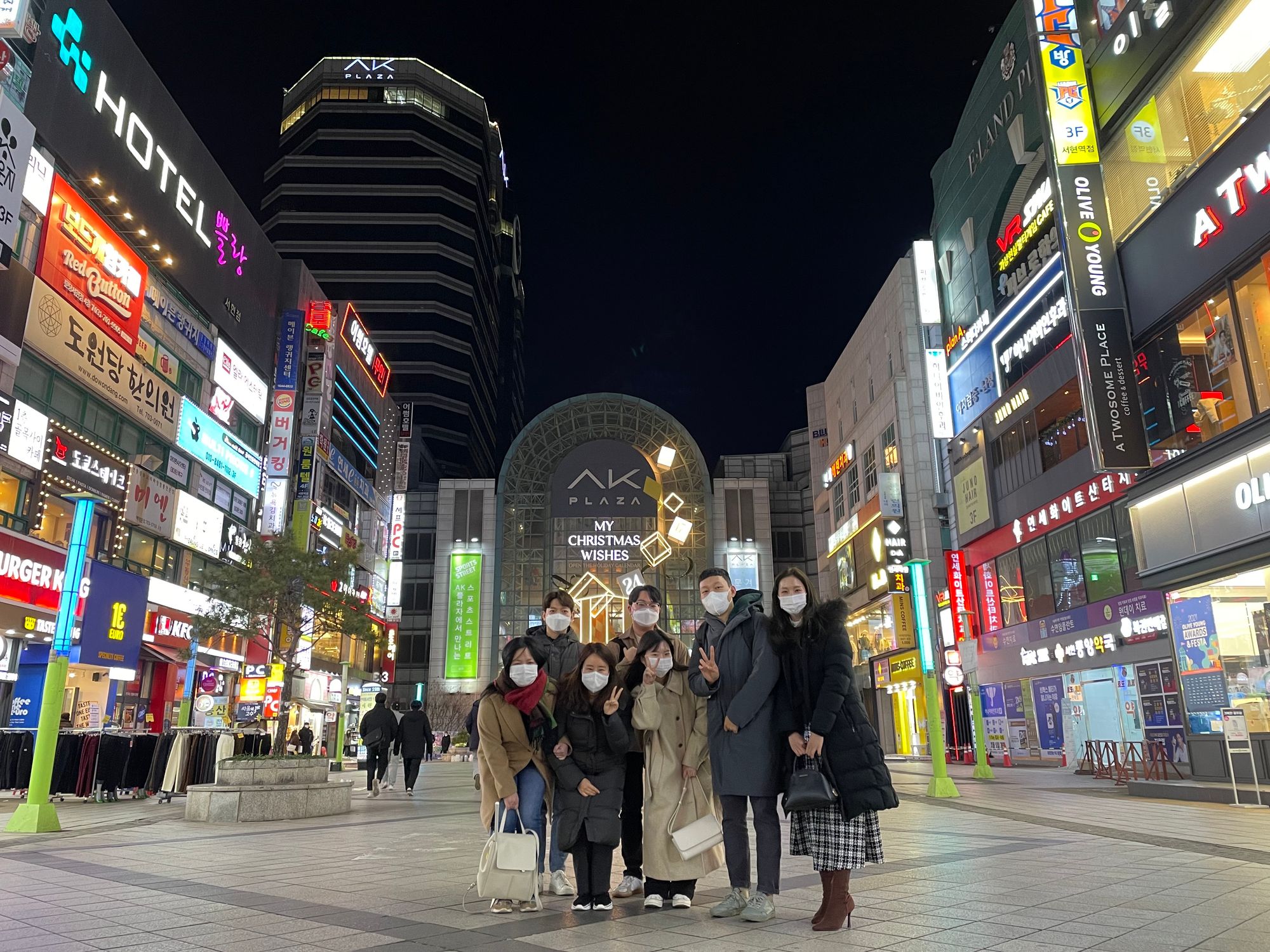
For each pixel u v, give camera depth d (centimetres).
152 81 3109
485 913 504
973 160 3375
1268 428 1249
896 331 4025
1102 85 1786
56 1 2566
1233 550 1321
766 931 443
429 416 9375
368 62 10444
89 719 2481
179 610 3039
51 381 2523
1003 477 3056
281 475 4031
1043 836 851
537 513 6156
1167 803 1227
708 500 6078
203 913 507
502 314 14150
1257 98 1365
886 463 4091
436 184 10000
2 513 2241
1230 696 1383
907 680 3769
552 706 541
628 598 563
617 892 570
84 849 845
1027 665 2836
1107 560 2417
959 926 441
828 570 5150
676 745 529
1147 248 1645
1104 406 1658
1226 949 382
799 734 470
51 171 2525
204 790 1150
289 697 1739
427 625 6334
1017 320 2986
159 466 3056
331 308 4388
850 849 448
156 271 3167
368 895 569
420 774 2639
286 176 9856
